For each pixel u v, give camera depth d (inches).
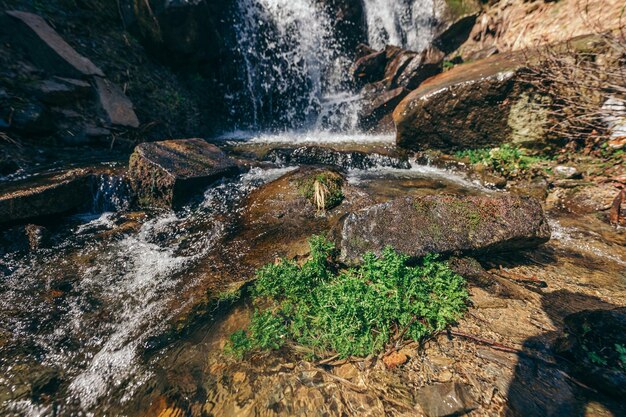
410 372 97.0
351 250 139.4
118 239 178.7
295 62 442.0
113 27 345.7
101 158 252.8
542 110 240.2
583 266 146.6
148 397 96.4
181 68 370.6
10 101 233.9
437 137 287.0
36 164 226.4
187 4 326.0
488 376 93.7
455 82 269.1
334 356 103.7
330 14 462.9
